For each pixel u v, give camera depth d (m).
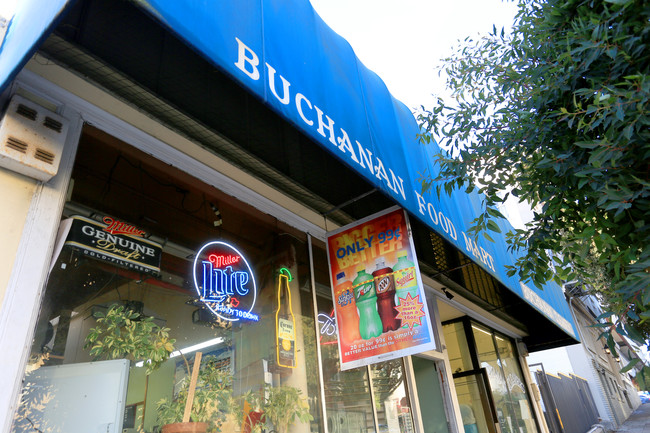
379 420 3.96
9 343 1.78
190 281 2.79
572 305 16.50
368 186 3.60
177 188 2.94
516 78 2.69
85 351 2.10
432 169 3.89
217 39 1.83
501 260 5.27
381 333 3.09
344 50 3.19
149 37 2.22
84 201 2.35
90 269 2.26
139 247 2.56
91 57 2.16
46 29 1.49
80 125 2.41
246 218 3.41
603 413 15.95
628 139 1.81
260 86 2.02
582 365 16.58
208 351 2.70
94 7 2.01
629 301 1.76
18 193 2.01
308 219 3.99
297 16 2.71
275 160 3.18
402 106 3.89
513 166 2.80
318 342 3.56
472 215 4.64
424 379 5.85
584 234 2.16
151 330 2.44
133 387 2.23
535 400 8.91
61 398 1.94
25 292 1.89
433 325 5.81
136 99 2.44
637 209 2.00
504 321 8.36
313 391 3.35
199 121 2.65
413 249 3.16
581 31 2.06
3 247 1.88
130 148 2.70
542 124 2.38
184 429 2.33
